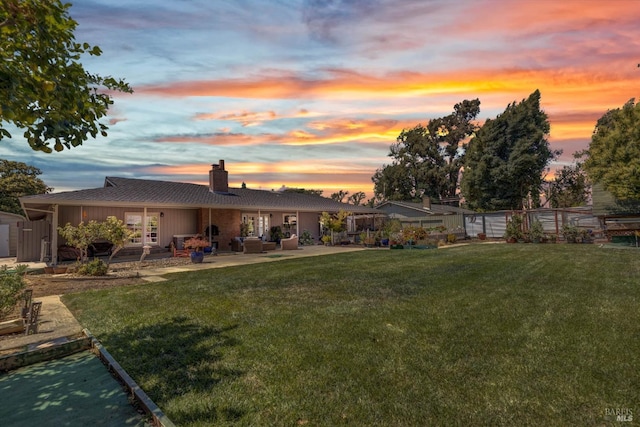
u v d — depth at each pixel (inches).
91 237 437.7
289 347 155.6
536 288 272.4
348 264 449.7
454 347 151.9
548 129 1293.1
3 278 235.0
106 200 555.8
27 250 605.0
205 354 149.9
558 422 95.5
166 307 233.8
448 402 107.0
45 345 167.8
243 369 134.2
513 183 1306.6
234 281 333.4
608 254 495.5
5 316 224.1
